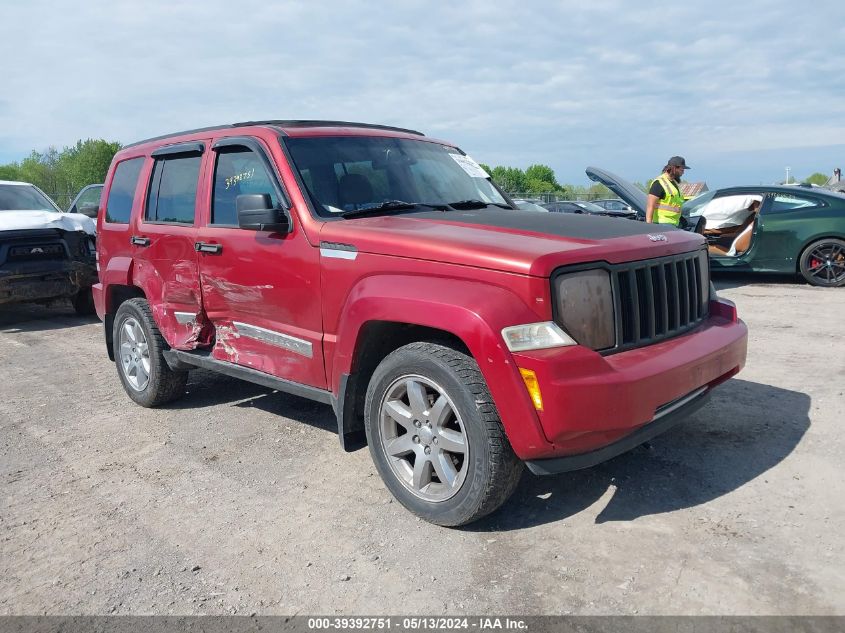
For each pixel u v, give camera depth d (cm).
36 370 664
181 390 522
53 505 366
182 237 457
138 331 526
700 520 319
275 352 403
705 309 381
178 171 481
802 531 305
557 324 285
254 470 402
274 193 394
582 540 306
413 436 327
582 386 274
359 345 339
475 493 300
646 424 309
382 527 327
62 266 884
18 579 296
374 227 346
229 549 313
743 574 274
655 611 254
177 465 414
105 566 304
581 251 294
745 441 407
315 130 426
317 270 364
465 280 300
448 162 473
